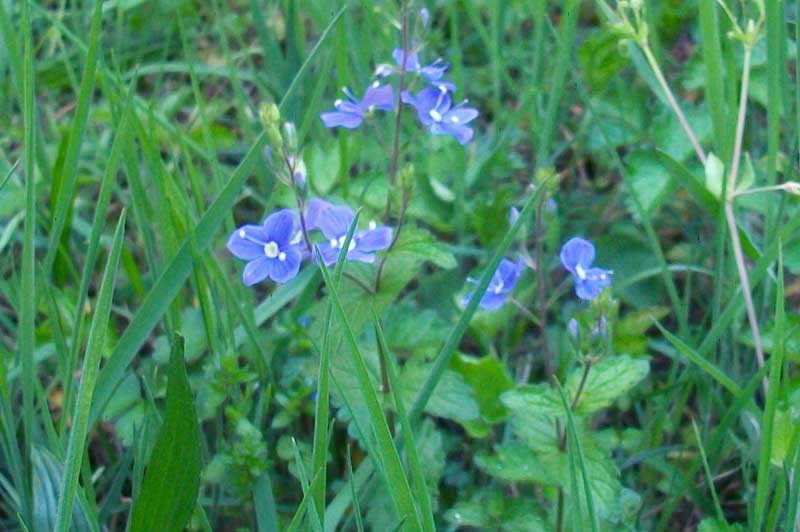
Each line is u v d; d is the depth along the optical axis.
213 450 0.23
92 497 0.19
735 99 0.23
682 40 0.32
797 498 0.18
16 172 0.28
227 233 0.25
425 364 0.21
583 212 0.28
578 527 0.17
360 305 0.21
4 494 0.21
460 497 0.22
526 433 0.19
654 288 0.26
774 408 0.18
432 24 0.33
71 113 0.31
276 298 0.23
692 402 0.24
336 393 0.21
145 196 0.24
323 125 0.28
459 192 0.27
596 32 0.28
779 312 0.17
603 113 0.28
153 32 0.33
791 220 0.21
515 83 0.31
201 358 0.23
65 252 0.25
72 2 0.30
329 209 0.20
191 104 0.32
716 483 0.23
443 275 0.26
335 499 0.20
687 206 0.27
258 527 0.20
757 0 0.22
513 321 0.25
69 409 0.21
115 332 0.24
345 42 0.26
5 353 0.23
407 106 0.28
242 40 0.32
